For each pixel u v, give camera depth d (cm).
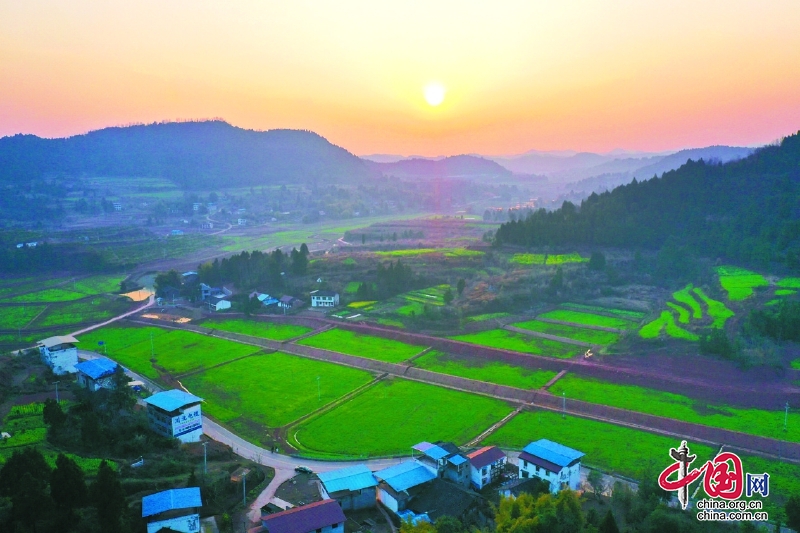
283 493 7550
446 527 6191
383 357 13362
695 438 8981
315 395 11331
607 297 17838
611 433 9275
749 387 10488
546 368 12219
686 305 15438
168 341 15388
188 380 12312
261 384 12012
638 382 11194
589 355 12712
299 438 9462
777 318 12444
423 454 8125
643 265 19762
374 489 7481
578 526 5744
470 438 9269
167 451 8494
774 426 9169
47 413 8494
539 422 9781
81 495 6072
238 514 7025
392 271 19662
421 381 11950
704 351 11800
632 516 6394
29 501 5619
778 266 16988
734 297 14975
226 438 9544
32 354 13288
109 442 8394
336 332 15562
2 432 8594
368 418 10175
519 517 5988
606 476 7862
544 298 17688
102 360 11438
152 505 6247
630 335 13300
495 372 12175
